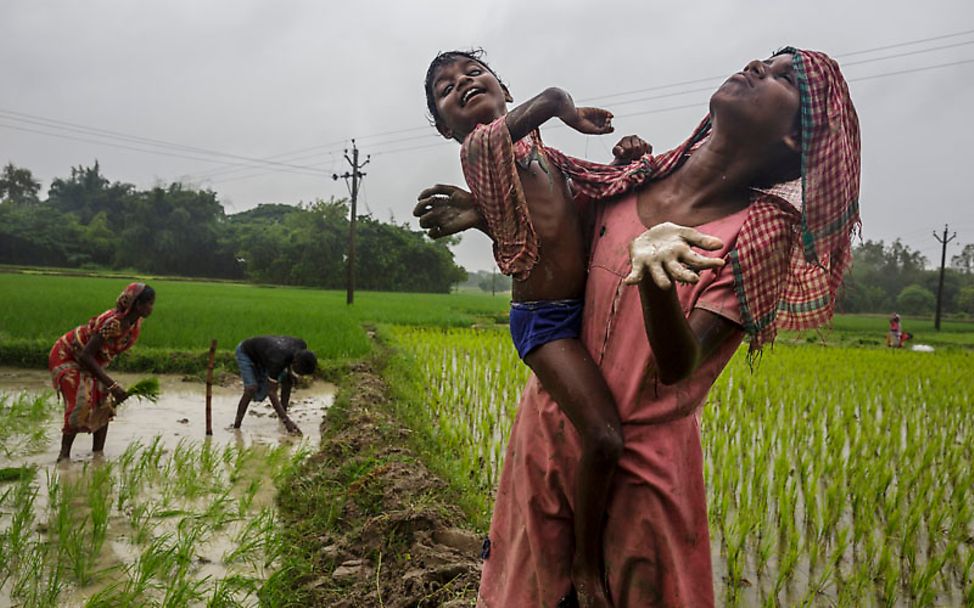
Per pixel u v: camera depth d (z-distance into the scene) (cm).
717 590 470
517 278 212
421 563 454
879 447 808
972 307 6431
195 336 1488
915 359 1730
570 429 210
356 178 3372
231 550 514
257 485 629
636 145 250
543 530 218
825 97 191
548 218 215
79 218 8856
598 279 210
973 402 1120
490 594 238
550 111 206
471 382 1162
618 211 219
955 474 714
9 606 414
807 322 218
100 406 738
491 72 248
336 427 859
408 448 721
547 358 207
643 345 196
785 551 532
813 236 189
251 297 3681
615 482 202
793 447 786
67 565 472
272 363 890
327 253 7069
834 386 1196
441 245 8012
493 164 210
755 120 192
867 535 545
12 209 7925
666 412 196
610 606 207
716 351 196
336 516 560
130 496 609
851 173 194
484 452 763
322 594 437
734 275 189
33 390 1096
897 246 7694
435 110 257
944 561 477
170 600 408
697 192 205
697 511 208
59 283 3741
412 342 1691
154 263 7769
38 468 700
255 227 8600
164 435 862
